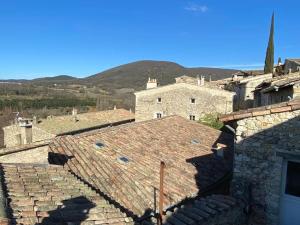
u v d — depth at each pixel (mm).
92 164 9617
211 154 13508
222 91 26406
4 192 5605
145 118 29078
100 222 5391
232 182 7824
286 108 6859
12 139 29141
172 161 11680
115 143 12047
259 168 7402
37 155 13938
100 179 8805
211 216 6801
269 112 7070
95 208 5918
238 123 7621
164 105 28312
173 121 17562
